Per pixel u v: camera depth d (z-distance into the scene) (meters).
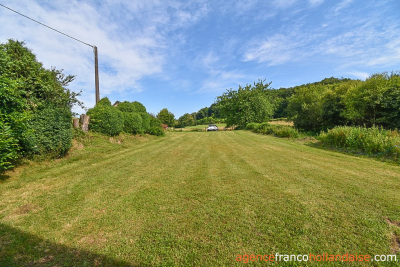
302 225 2.48
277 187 3.81
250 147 9.42
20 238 2.18
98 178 4.38
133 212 2.82
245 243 2.15
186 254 1.98
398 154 6.52
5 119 3.92
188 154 7.51
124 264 1.85
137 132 12.70
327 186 3.86
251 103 29.22
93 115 9.26
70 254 1.96
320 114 17.39
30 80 5.54
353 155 7.44
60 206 2.97
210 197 3.34
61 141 5.68
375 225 2.48
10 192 3.45
